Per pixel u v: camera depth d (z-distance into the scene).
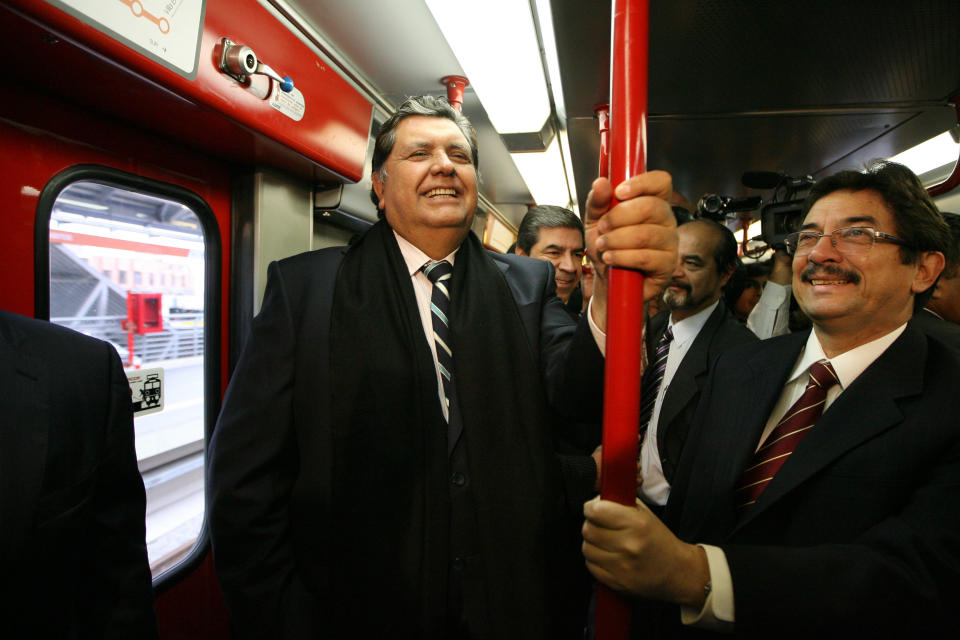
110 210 1.35
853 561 0.69
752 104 1.93
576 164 2.81
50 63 0.97
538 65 1.85
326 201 2.04
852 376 0.89
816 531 0.80
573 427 1.46
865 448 0.79
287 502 1.02
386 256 1.11
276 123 1.47
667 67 1.64
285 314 1.05
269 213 1.77
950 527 0.68
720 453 1.02
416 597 0.92
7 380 0.75
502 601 0.92
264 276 1.74
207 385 1.67
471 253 1.16
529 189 3.92
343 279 1.08
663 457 1.47
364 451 0.96
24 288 1.09
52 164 1.15
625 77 0.60
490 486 0.96
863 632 0.65
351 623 0.92
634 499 0.66
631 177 0.60
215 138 1.45
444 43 1.77
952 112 1.98
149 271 1.47
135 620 0.86
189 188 1.54
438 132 1.06
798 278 0.97
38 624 0.74
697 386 1.45
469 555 0.95
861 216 0.87
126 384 0.94
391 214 1.11
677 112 2.03
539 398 1.06
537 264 1.27
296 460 1.04
